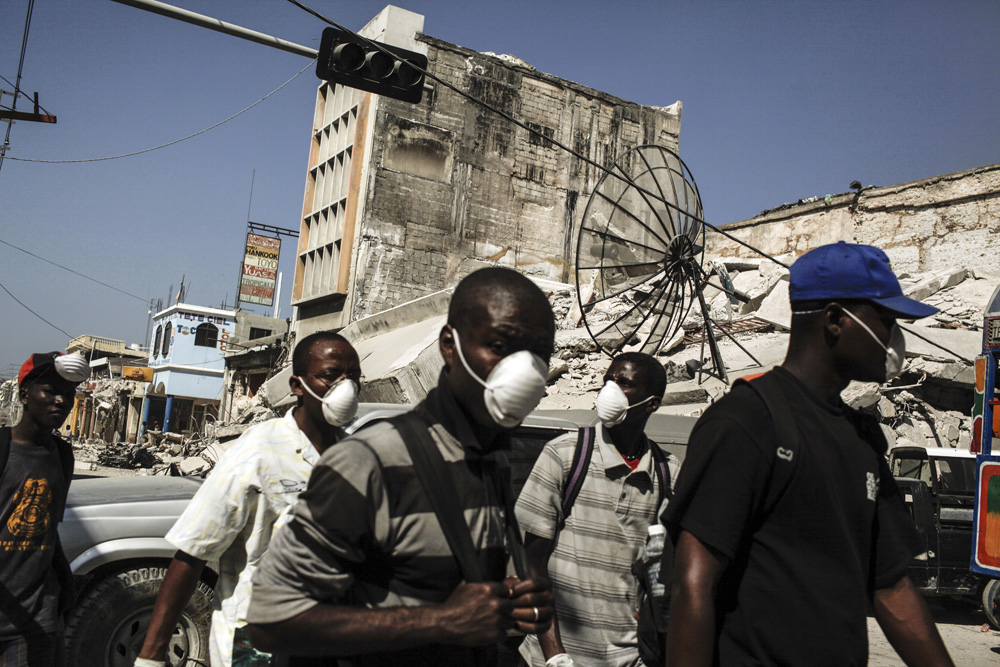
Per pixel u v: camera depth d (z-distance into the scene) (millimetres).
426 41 20078
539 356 1607
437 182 19984
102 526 4074
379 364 12461
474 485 1596
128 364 51062
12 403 48094
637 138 22891
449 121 20234
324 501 1488
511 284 1593
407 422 1588
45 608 2914
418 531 1510
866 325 1824
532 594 1543
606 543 2973
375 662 1524
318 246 20719
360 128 19703
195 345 45219
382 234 19203
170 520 4219
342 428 2830
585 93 22141
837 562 1700
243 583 2521
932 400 11703
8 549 2836
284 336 22719
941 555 7848
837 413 1850
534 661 2943
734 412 1760
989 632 7570
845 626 1666
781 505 1708
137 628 4062
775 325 14172
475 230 20359
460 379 1595
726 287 10477
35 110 18500
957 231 18422
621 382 3074
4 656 2777
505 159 20906
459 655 1572
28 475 2936
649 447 3189
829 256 1872
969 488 8492
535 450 4574
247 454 2588
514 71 21172
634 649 2900
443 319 14602
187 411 46094
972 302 14656
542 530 2947
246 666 2432
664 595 2193
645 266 10102
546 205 21344
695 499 1731
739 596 1714
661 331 11312
